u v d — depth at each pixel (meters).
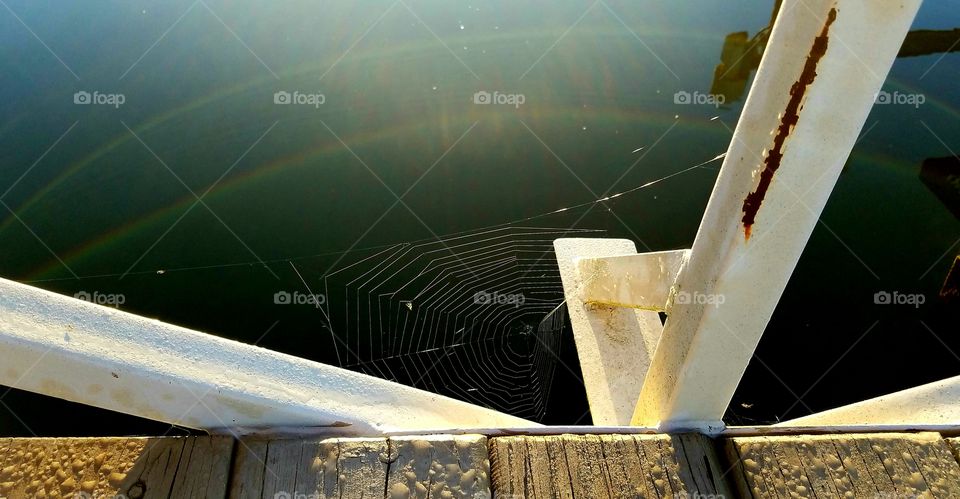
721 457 1.27
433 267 3.91
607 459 1.23
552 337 3.62
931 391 1.53
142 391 1.11
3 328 1.02
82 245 3.28
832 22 0.84
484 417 1.54
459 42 4.86
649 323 2.83
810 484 1.20
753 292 1.11
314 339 3.00
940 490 1.19
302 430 1.23
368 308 3.28
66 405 2.53
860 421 1.56
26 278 3.10
